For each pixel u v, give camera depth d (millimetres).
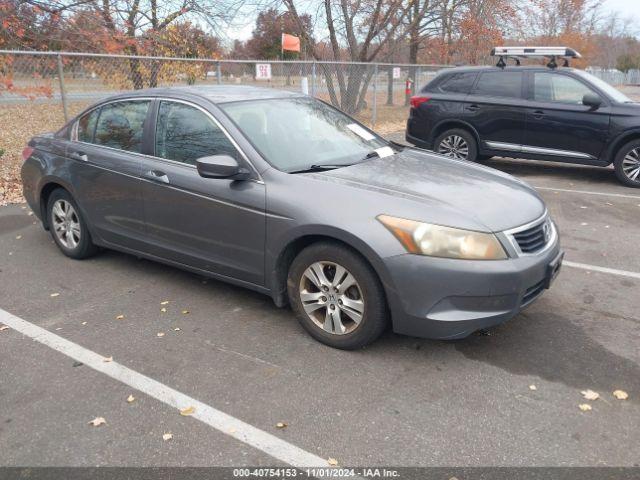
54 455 2689
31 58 8539
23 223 6527
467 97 9469
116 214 4727
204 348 3656
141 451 2715
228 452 2707
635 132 8203
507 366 3426
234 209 3863
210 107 4164
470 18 21703
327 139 4391
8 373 3381
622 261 5250
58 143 5219
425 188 3637
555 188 8453
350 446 2738
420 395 3135
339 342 3582
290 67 13023
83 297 4461
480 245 3227
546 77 8938
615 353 3574
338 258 3447
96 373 3379
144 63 10023
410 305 3268
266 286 3887
